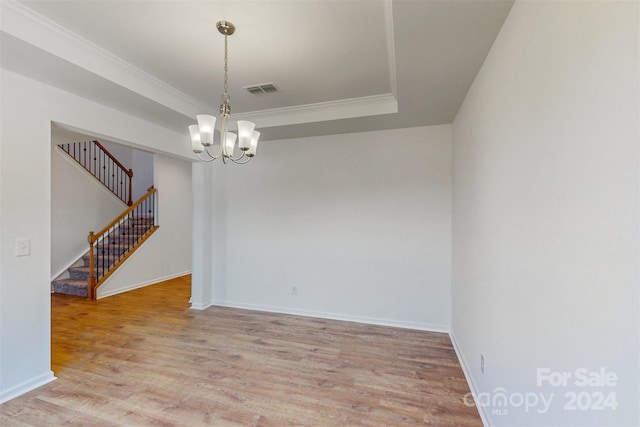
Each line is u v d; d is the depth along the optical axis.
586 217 0.89
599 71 0.83
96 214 5.75
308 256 3.88
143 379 2.35
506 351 1.56
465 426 1.86
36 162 2.23
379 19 1.87
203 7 1.76
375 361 2.66
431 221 3.41
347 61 2.36
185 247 6.53
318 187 3.84
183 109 2.99
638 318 0.69
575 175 0.95
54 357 2.70
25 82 2.18
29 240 2.19
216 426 1.85
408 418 1.93
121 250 5.48
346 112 3.16
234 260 4.22
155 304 4.35
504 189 1.60
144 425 1.85
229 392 2.19
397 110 2.96
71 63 2.01
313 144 3.86
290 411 1.99
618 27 0.75
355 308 3.68
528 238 1.30
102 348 2.89
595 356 0.85
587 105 0.89
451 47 1.81
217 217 4.30
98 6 1.74
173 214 6.21
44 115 2.29
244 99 3.05
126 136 2.96
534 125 1.25
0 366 2.04
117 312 3.98
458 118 2.90
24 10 1.74
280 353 2.81
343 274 3.73
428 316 3.41
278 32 2.00
